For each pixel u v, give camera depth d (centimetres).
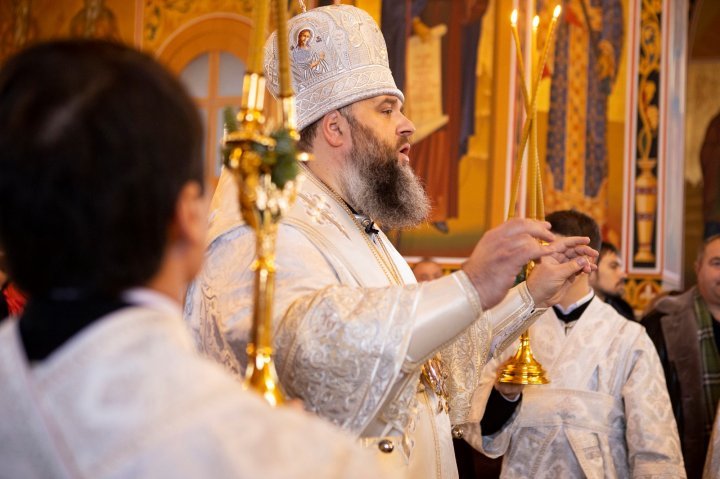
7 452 89
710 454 370
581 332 360
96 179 94
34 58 97
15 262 97
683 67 881
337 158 254
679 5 878
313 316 197
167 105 99
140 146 96
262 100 149
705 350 497
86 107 94
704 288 503
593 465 340
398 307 194
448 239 840
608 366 353
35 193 94
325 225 239
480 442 326
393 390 202
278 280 215
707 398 490
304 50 258
